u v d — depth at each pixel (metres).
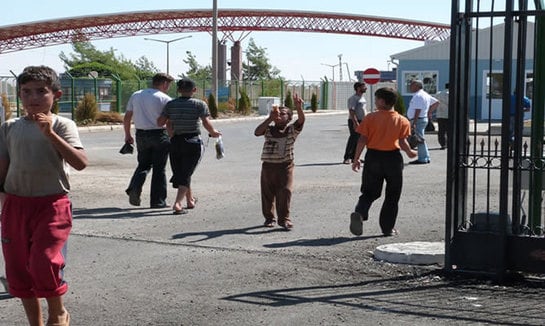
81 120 36.97
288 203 9.57
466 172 7.32
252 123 42.47
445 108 21.75
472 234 7.09
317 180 15.04
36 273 4.80
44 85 4.82
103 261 7.84
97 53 101.12
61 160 4.98
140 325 5.70
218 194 12.95
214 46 45.72
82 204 11.75
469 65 7.12
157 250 8.38
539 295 6.55
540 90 6.97
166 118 10.85
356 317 5.86
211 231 9.53
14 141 4.90
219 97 57.72
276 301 6.33
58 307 4.95
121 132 33.47
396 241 8.88
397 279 7.10
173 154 10.86
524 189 7.20
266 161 9.58
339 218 10.49
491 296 6.50
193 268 7.53
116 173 16.19
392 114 8.89
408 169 16.91
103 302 6.32
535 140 7.01
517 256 6.96
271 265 7.65
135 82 47.22
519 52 6.84
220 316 5.91
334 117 52.03
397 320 5.78
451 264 7.18
